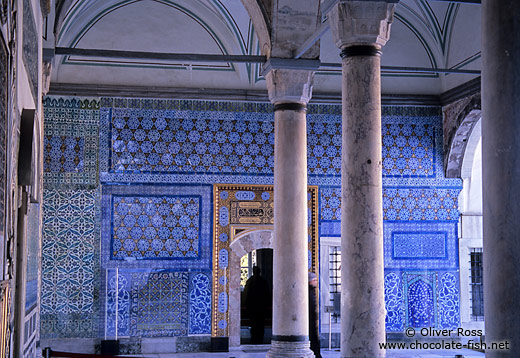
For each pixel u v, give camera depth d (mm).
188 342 9969
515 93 3572
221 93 10289
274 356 7145
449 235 10789
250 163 10320
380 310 5207
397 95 10711
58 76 9914
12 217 4164
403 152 10734
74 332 9695
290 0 7191
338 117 10641
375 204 5273
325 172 10531
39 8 6180
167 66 10227
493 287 3572
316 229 10430
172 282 9992
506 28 3605
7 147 3787
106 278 9820
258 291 10820
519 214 3529
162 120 10148
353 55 5375
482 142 3717
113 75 10070
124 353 9766
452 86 10547
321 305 10383
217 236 10148
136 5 10148
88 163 9906
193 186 10141
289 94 7332
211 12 10250
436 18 10516
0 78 3475
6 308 3859
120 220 9930
